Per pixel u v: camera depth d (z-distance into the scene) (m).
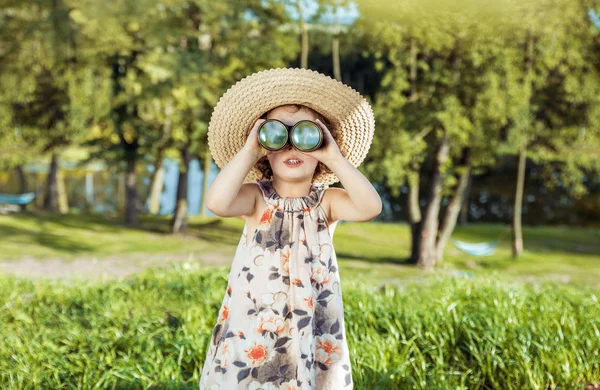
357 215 2.83
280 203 2.77
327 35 20.91
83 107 23.30
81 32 23.12
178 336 5.12
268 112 2.87
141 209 33.97
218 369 2.73
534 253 22.59
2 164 26.41
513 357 4.55
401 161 17.75
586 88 19.16
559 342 4.73
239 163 2.68
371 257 20.73
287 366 2.67
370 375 4.19
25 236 22.38
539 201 31.81
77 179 34.88
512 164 32.12
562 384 4.28
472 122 18.00
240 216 2.83
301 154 2.77
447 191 19.16
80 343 5.38
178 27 21.56
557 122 21.00
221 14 20.67
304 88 2.77
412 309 5.63
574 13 17.53
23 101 24.59
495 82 17.02
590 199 30.98
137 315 6.09
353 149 3.02
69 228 24.30
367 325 5.39
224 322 2.79
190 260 9.51
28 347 5.06
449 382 4.31
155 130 23.80
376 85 26.66
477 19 16.05
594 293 6.68
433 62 18.50
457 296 6.22
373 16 16.50
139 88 21.83
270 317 2.67
